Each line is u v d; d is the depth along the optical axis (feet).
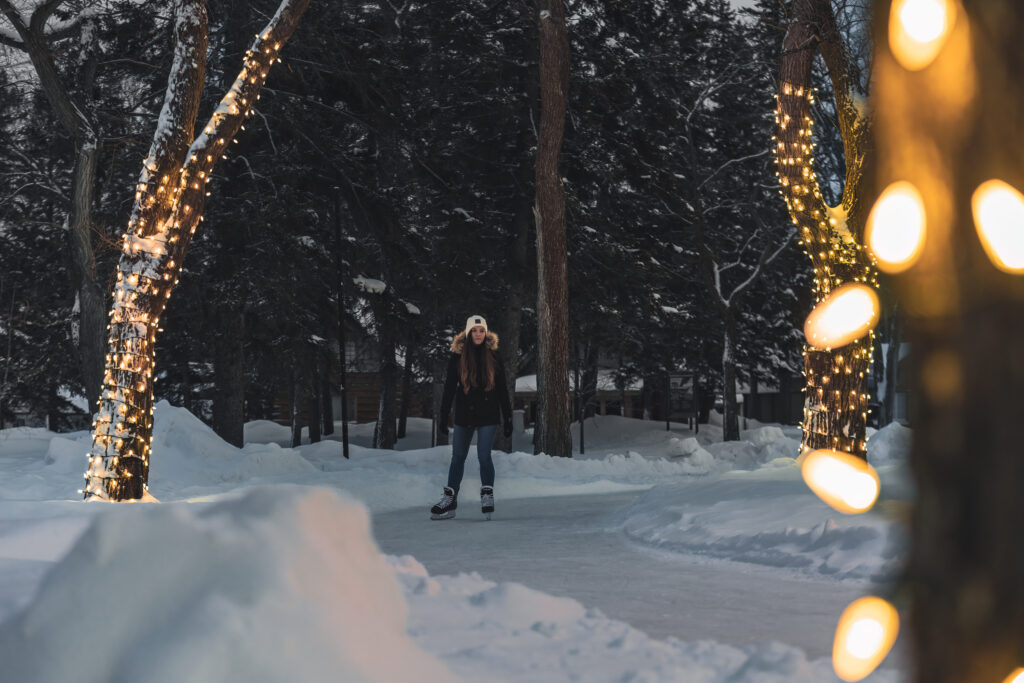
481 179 102.37
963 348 3.48
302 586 6.42
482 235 101.45
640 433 136.98
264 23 87.15
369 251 106.22
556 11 71.97
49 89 67.62
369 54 95.20
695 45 118.73
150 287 37.99
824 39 42.47
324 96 97.81
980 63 3.51
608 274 107.34
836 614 16.46
